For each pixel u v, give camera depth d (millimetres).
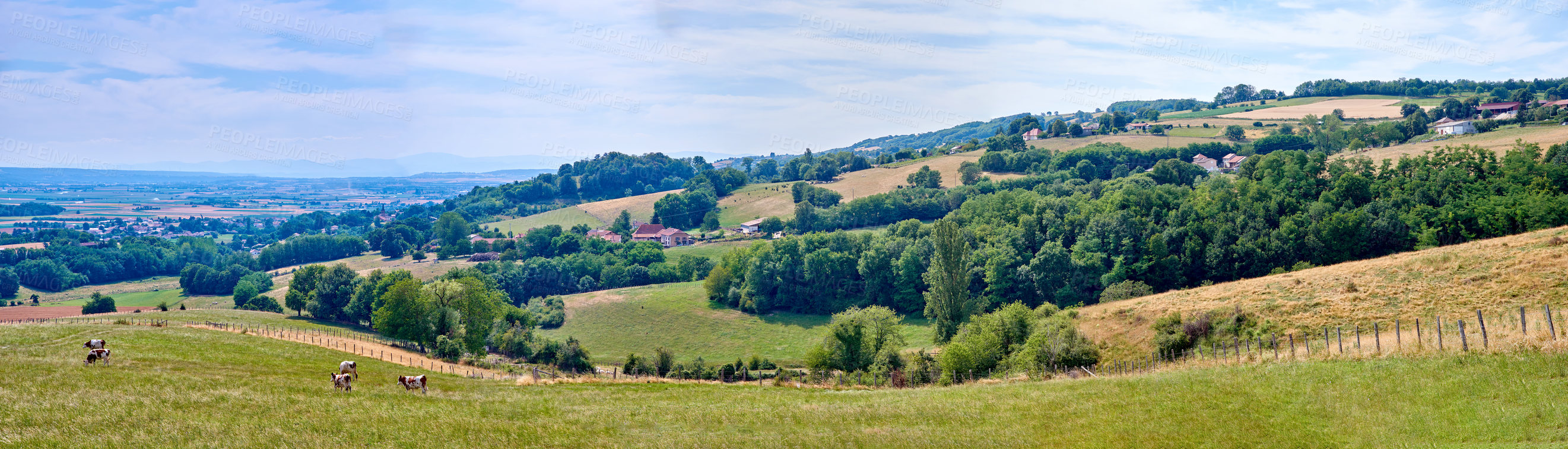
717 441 28297
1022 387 38531
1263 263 107312
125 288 190750
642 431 30188
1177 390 33156
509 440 27406
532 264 170875
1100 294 112812
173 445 24516
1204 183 159000
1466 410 24859
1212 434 26578
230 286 179500
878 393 40969
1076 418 30219
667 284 157000
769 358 106062
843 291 132000
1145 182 177875
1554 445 20828
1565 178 105688
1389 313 47500
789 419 32125
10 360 39562
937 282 103250
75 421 26516
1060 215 138375
